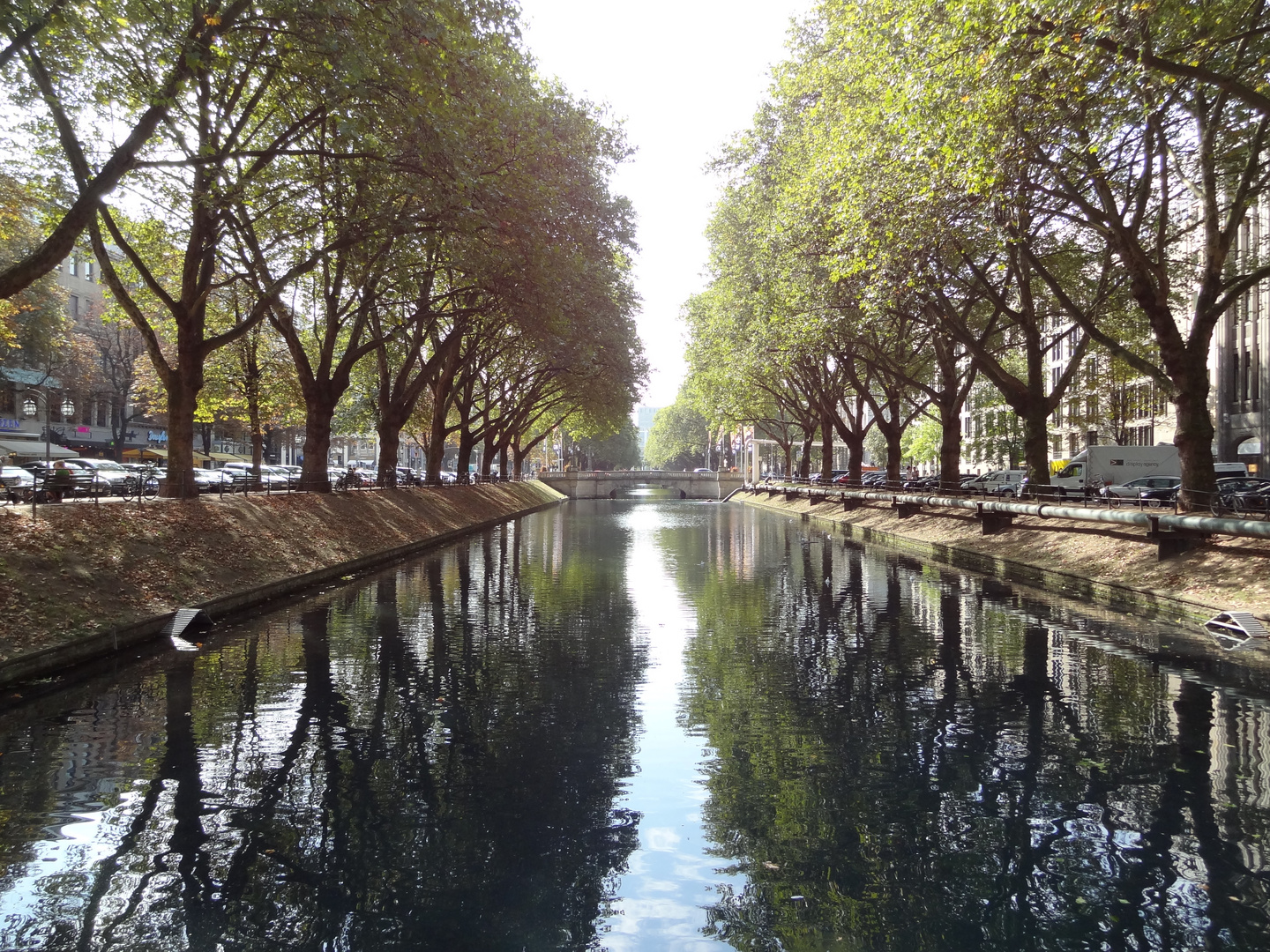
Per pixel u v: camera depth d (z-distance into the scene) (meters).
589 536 35.09
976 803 6.46
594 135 25.02
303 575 17.84
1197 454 16.80
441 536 30.75
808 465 61.91
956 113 12.95
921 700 9.34
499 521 45.03
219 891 5.09
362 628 13.58
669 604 16.23
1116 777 6.99
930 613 15.19
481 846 5.73
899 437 38.56
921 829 6.02
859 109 17.05
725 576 20.69
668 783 6.88
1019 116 12.78
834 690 9.77
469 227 15.66
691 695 9.57
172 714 8.68
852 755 7.59
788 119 27.58
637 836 5.89
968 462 69.50
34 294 34.97
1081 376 40.81
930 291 21.56
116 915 4.80
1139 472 36.84
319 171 16.41
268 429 49.81
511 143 17.50
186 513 16.88
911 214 15.47
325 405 25.08
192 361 18.33
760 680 10.26
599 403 50.56
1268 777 6.94
